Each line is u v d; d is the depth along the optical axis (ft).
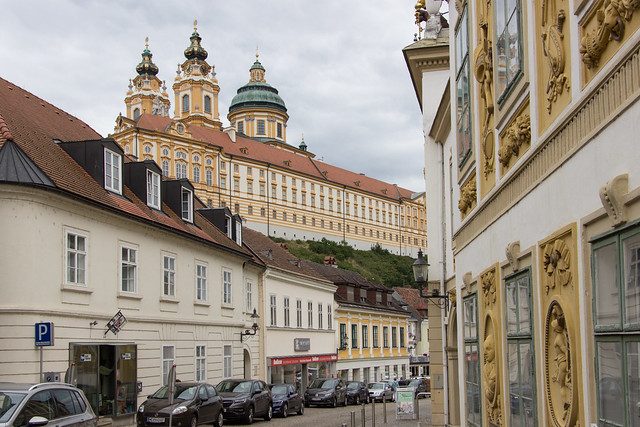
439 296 63.26
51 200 61.36
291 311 134.51
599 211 16.08
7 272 58.34
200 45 435.53
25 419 34.55
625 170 14.69
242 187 374.63
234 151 376.48
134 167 83.87
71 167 70.59
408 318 216.74
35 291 59.21
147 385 77.05
